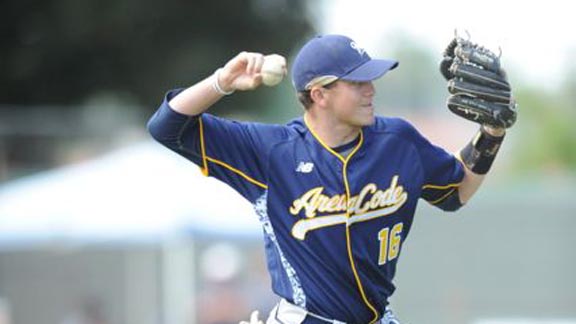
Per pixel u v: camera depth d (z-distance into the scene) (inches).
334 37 700.7
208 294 1535.4
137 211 1537.9
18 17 2800.2
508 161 3971.5
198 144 702.5
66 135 1859.0
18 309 1606.8
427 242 1772.9
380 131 708.7
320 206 693.9
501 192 2224.4
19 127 1989.4
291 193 699.4
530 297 1771.7
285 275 706.8
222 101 2891.2
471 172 737.0
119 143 1902.1
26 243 1549.0
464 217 1777.8
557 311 1771.7
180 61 2834.6
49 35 2807.6
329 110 694.5
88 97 2918.3
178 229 1513.3
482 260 1775.3
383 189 697.6
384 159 701.9
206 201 1558.8
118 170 1619.1
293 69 709.3
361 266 697.0
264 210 705.6
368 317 708.7
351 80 684.7
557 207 1796.3
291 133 709.3
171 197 1550.2
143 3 2768.2
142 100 2896.2
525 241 1784.0
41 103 2893.7
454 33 717.9
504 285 1782.7
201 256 1537.9
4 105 2878.9
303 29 2950.3
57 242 1544.0
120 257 1593.3
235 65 673.6
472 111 709.3
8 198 1609.3
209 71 2842.0
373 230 698.2
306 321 703.1
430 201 743.1
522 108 4284.0
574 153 4170.8
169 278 1537.9
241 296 1541.6
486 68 708.0
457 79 713.0
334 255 693.9
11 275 1603.1
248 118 2896.2
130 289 1589.6
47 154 1834.4
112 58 2849.4
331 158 696.4
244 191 709.3
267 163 702.5
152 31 2819.9
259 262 1566.2
